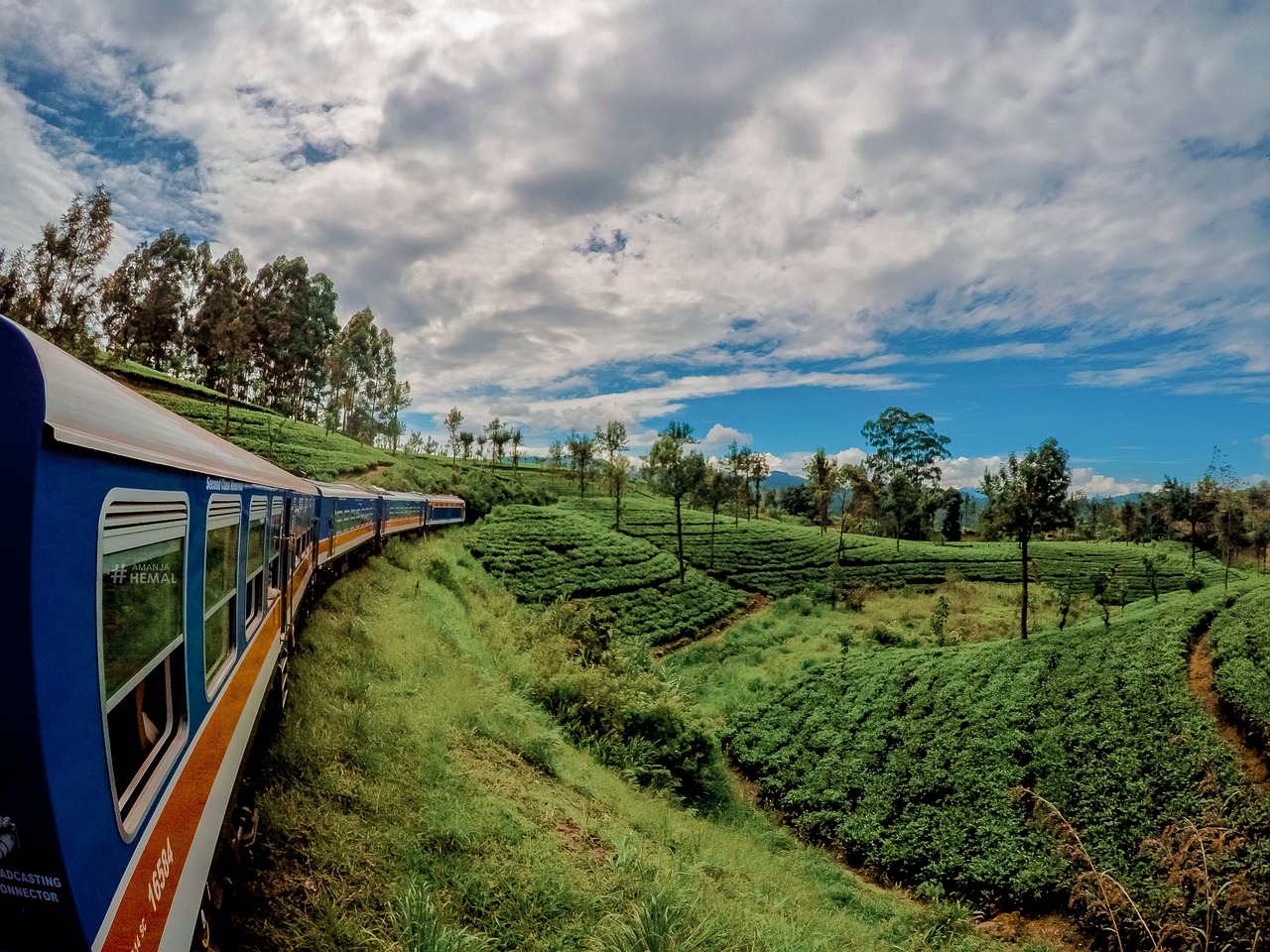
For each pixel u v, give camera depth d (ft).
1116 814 48.73
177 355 246.27
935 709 69.72
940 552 186.80
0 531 7.04
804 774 62.64
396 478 169.89
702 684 87.51
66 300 78.64
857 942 35.14
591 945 21.77
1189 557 184.14
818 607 130.00
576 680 56.03
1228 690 58.75
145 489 10.30
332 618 45.21
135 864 9.66
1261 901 37.58
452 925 20.27
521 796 31.99
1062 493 91.15
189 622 12.96
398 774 27.53
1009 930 43.27
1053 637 85.92
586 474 295.28
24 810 7.27
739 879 35.94
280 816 21.44
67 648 7.75
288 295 277.44
